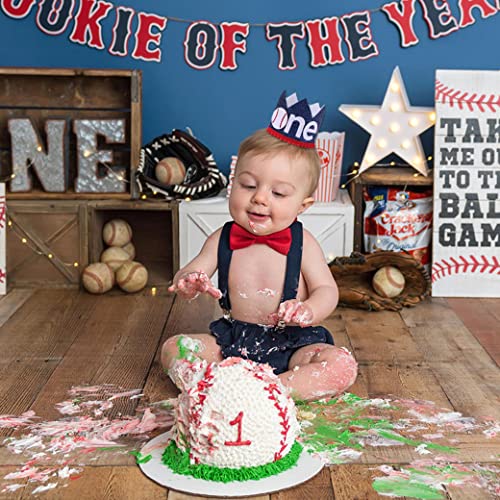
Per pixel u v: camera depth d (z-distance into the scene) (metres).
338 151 3.44
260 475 1.78
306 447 1.93
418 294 3.19
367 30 3.62
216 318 3.00
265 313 2.39
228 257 2.40
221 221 3.31
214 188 3.43
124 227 3.49
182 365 1.89
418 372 2.46
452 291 3.29
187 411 1.79
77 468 1.83
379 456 1.89
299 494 1.73
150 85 3.67
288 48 3.64
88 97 3.49
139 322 2.94
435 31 3.61
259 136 2.29
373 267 3.16
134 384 2.35
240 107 3.69
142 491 1.74
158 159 3.51
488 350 2.66
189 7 3.61
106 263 3.36
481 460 1.88
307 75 3.66
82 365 2.50
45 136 3.49
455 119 3.27
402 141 3.38
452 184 3.27
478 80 3.27
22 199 3.38
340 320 2.98
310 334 2.37
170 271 3.60
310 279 2.40
